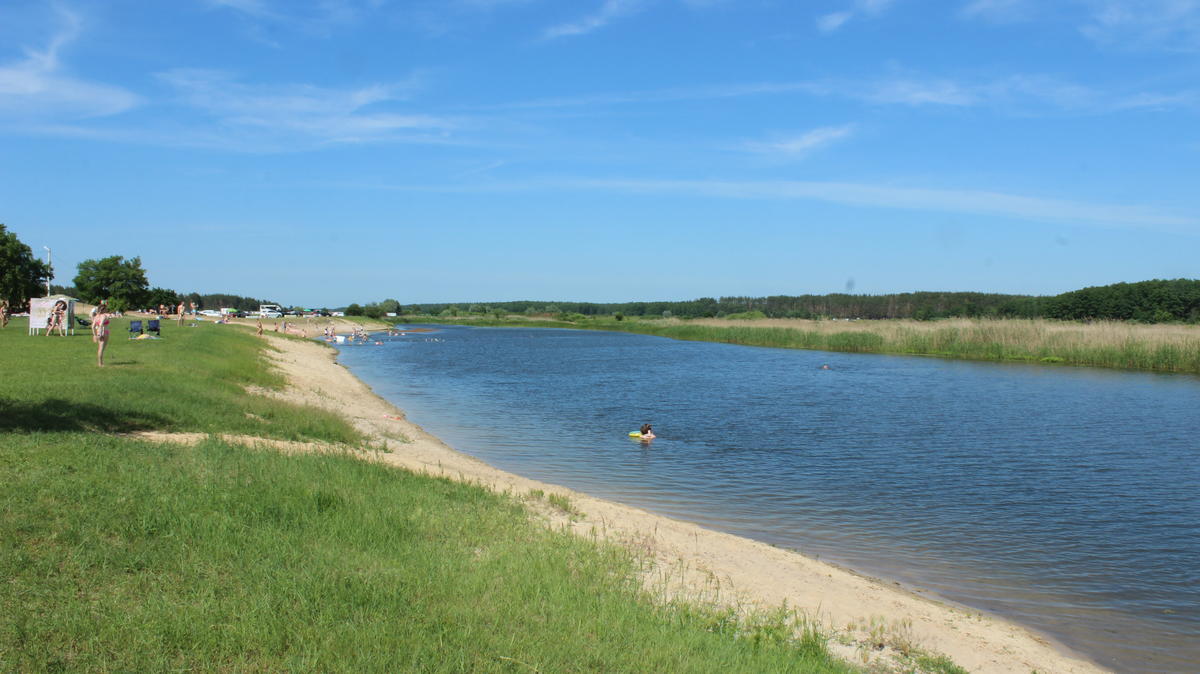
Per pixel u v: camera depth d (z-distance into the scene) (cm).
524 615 874
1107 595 1323
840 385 4809
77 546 878
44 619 706
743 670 819
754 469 2314
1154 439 2858
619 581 1091
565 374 5606
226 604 791
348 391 3984
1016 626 1178
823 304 18300
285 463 1451
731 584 1205
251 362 3931
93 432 1525
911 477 2216
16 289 5794
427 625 804
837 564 1457
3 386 1939
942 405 3841
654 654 812
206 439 1578
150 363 2912
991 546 1582
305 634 742
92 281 8988
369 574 930
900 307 16512
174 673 652
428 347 9388
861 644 1020
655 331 13588
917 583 1366
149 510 1022
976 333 7256
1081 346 6334
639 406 3788
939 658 991
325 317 15912
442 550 1095
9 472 1097
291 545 998
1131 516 1819
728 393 4381
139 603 775
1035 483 2147
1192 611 1256
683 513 1805
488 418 3344
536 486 1873
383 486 1402
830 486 2102
